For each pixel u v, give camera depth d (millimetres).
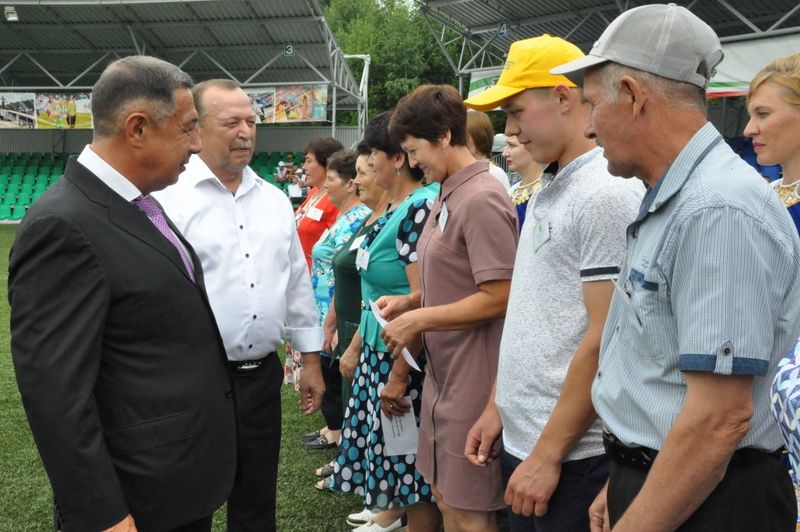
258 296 2510
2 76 21531
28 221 1620
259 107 16938
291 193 13562
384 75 35500
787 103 2219
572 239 1705
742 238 1158
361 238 3174
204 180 2480
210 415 1859
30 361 1576
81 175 1709
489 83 12734
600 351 1471
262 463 2572
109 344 1693
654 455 1301
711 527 1258
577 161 1760
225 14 16984
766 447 1283
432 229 2293
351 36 38281
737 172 1229
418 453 2383
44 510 3373
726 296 1151
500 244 2055
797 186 2248
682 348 1192
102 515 1592
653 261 1264
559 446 1666
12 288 1626
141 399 1728
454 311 2078
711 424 1170
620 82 1313
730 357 1141
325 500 3479
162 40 18641
